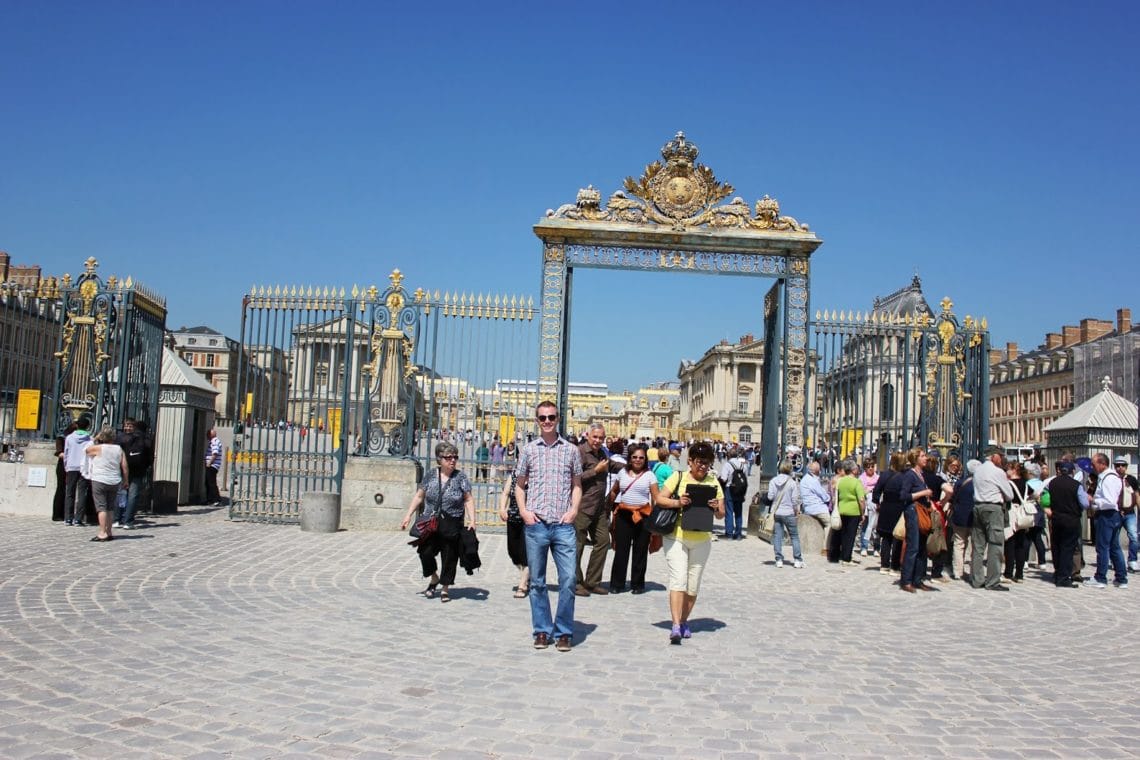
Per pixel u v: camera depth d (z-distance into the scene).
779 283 22.08
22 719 6.49
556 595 12.85
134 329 21.38
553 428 9.70
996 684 8.60
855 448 21.11
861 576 16.14
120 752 5.93
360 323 20.66
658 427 116.75
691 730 6.83
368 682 7.78
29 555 14.20
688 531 9.80
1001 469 15.30
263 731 6.45
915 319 21.23
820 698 7.84
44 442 20.66
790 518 16.98
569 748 6.35
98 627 9.42
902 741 6.79
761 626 10.97
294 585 12.57
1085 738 7.03
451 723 6.78
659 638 10.05
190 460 25.19
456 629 10.07
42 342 34.97
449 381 23.09
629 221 21.22
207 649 8.71
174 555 14.90
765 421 23.12
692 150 21.28
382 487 19.84
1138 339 59.81
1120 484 15.88
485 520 20.59
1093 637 11.23
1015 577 16.23
